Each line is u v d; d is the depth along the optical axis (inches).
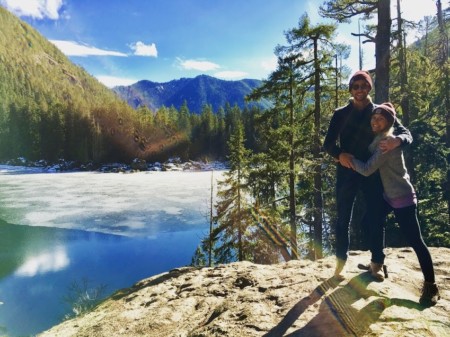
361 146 121.5
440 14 876.6
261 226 623.5
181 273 201.9
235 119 3718.0
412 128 637.3
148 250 914.1
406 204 111.1
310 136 515.2
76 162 3240.7
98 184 2117.4
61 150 3344.0
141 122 3476.9
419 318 99.4
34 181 2244.1
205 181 2285.9
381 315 102.0
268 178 530.6
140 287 193.9
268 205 570.6
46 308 571.5
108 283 691.4
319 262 159.6
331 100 552.4
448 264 145.9
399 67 658.8
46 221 1194.6
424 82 771.4
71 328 158.1
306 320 106.3
